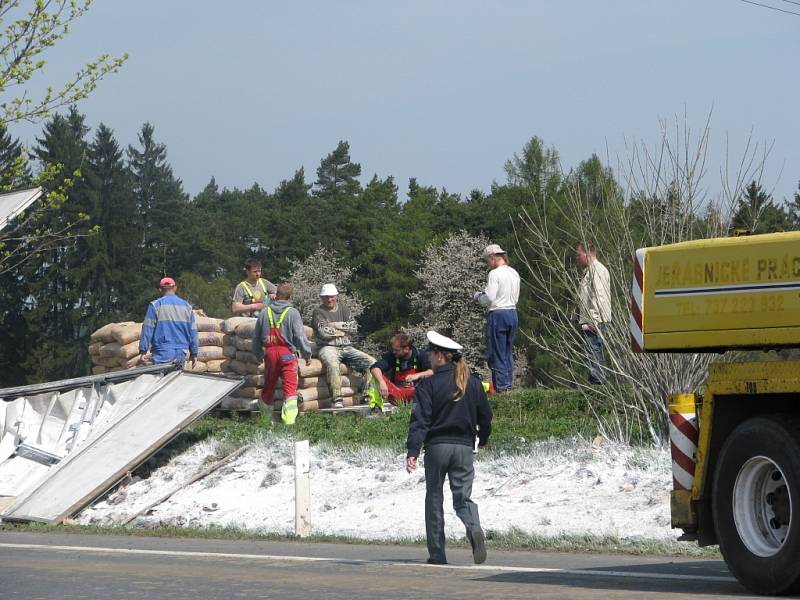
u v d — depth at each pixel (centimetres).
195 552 2202
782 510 1534
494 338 3766
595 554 2156
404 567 1909
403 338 3888
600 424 3072
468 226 17512
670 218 2866
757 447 1539
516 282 3778
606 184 3012
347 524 2831
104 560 2042
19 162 4941
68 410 3684
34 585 1650
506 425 3338
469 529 1941
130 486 3388
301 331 3778
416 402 1977
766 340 1563
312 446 3438
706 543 1662
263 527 2859
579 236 3086
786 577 1483
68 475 3303
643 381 2939
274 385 3800
